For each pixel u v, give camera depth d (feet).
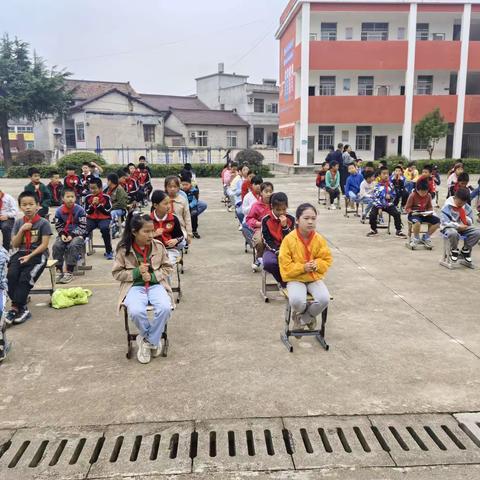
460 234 25.02
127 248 14.83
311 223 15.20
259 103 143.54
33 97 115.34
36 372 13.83
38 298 20.57
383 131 101.14
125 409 11.88
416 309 18.92
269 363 14.30
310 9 92.38
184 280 22.95
